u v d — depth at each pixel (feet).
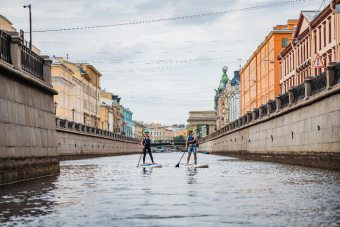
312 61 187.42
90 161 161.38
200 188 49.06
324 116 89.15
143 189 48.39
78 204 36.78
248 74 352.49
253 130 169.58
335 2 154.30
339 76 81.97
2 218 30.40
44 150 70.28
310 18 196.65
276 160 132.46
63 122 172.35
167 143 569.23
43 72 73.36
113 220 29.63
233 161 147.23
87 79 348.59
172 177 67.05
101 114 425.28
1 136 53.78
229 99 457.27
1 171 53.47
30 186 52.06
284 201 37.78
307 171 78.64
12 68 56.18
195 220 29.43
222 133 268.21
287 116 119.55
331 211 32.48
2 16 177.06
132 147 425.69
